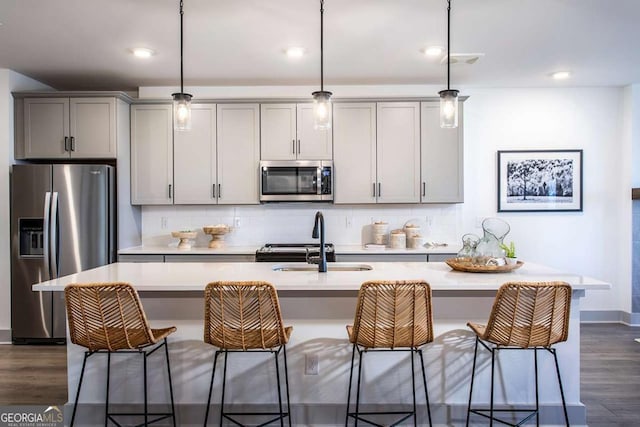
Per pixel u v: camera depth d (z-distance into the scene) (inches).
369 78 166.1
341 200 168.2
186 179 167.8
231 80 167.6
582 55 141.3
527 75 162.6
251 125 167.5
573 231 180.2
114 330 80.7
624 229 177.6
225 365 86.7
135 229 173.6
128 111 166.6
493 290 94.0
